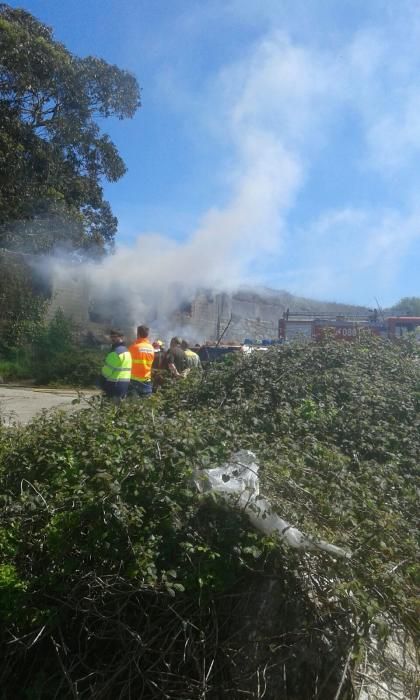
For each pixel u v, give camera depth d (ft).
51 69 75.77
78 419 15.34
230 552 10.71
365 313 77.25
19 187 75.20
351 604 10.07
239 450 13.05
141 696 10.43
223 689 10.28
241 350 21.52
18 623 10.52
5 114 74.33
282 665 10.25
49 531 11.18
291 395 18.30
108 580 10.52
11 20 78.13
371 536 10.85
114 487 10.79
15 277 89.66
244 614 10.69
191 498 11.10
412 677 10.49
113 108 81.15
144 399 18.49
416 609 10.50
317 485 12.19
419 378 19.99
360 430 15.92
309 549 10.56
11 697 10.69
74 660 10.69
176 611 10.61
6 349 89.81
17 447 14.10
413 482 14.44
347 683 10.02
